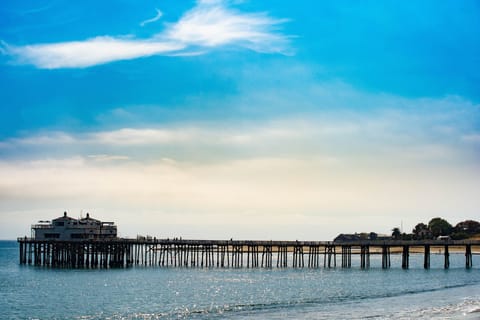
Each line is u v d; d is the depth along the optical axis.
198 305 80.88
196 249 147.88
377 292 91.31
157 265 152.62
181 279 115.56
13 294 94.19
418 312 66.12
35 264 142.12
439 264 170.75
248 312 72.88
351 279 112.25
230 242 137.62
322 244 135.00
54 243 139.88
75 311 77.31
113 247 153.50
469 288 93.19
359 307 74.25
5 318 72.75
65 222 139.88
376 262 185.38
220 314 72.06
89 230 139.88
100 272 129.25
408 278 112.31
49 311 77.56
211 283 108.44
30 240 141.50
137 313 74.81
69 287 103.12
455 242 130.12
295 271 132.38
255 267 146.25
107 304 83.06
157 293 94.50
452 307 69.38
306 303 80.19
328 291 93.94
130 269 137.25
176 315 72.38
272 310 74.00
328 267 138.12
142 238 140.12
